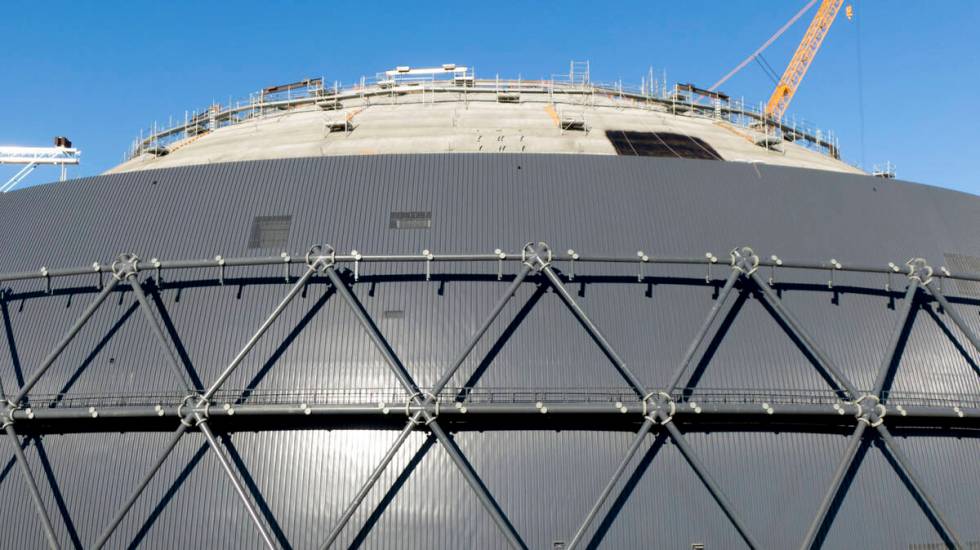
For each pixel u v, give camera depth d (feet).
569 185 112.78
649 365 100.89
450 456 95.14
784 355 103.86
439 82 196.95
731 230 112.27
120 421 100.48
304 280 101.40
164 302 105.91
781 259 110.22
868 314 109.81
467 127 154.40
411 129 154.20
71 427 101.76
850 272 112.06
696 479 96.99
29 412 98.53
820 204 118.62
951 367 109.70
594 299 104.01
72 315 108.47
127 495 98.12
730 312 105.29
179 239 111.55
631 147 144.15
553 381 98.73
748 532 93.04
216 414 95.71
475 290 103.30
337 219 109.91
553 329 101.65
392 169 114.42
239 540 95.04
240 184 115.65
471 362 99.19
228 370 96.84
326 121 164.14
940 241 121.80
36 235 117.91
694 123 174.91
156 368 102.27
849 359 106.22
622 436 97.86
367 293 103.14
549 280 104.12
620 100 190.60
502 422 97.14
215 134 174.29
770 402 100.58
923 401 106.22
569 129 153.07
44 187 124.16
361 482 95.55
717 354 102.53
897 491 101.65
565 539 93.97
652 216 111.55
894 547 99.60
